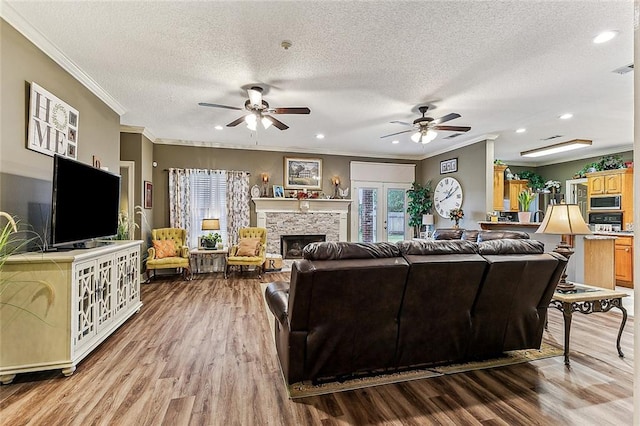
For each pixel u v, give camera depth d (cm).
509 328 250
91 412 188
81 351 242
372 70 316
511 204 738
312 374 213
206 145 660
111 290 298
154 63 303
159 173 636
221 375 233
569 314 249
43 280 226
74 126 321
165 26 243
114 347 281
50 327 227
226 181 664
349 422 180
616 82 343
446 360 241
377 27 244
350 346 216
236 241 668
